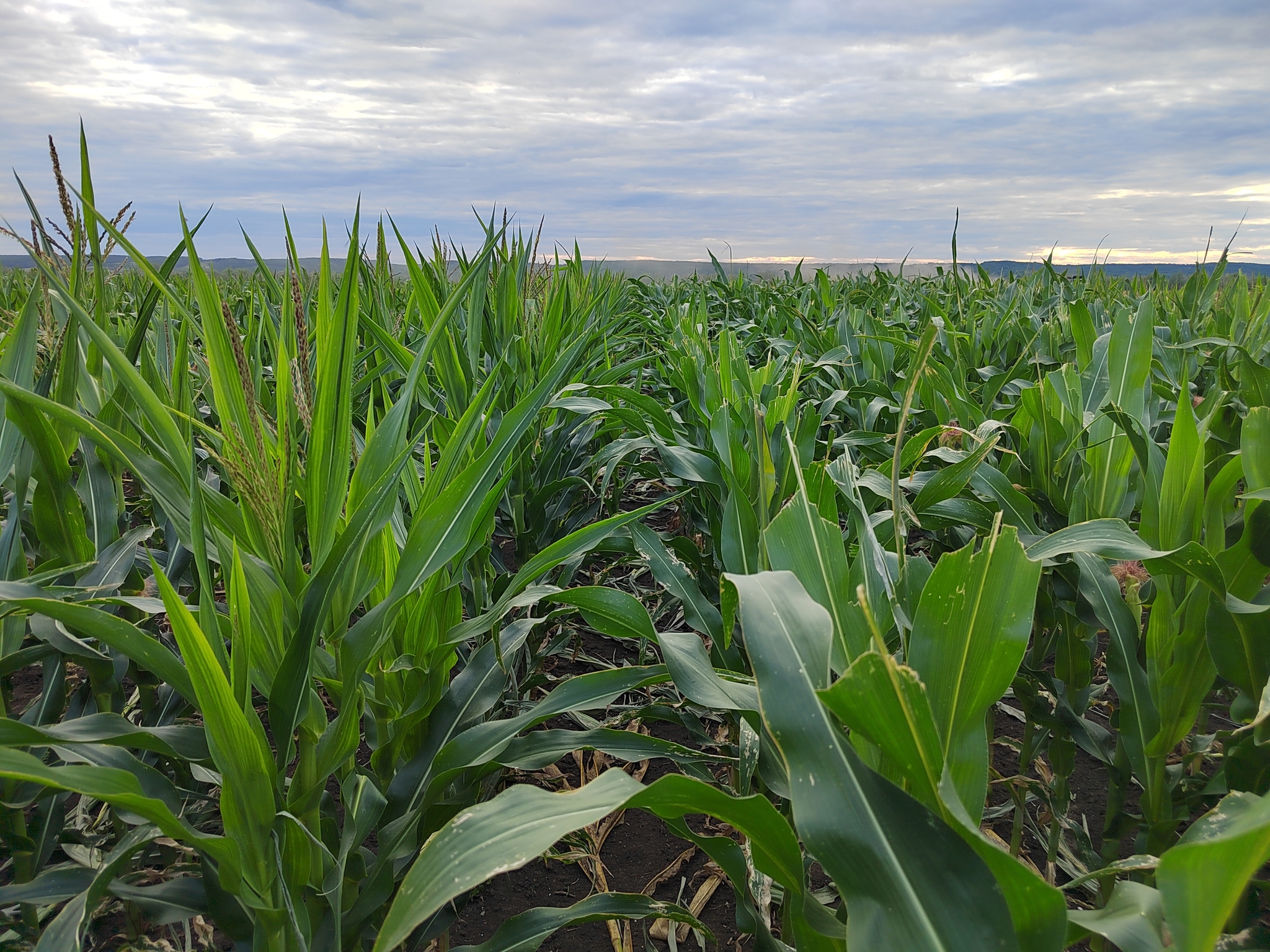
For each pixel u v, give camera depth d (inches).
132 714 90.2
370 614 51.4
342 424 49.6
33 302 61.2
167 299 62.4
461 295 56.8
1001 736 109.6
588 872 90.2
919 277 394.3
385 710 61.1
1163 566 57.9
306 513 53.3
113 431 49.2
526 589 68.1
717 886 87.4
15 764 33.0
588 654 136.1
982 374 162.4
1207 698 77.9
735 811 35.9
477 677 66.2
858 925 29.5
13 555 59.7
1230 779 57.9
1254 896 51.9
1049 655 102.7
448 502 53.7
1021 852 91.0
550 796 35.1
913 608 51.8
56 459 59.9
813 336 205.8
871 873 30.4
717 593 101.7
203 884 50.4
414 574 52.7
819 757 33.5
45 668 64.7
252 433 49.8
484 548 89.0
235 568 43.0
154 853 70.6
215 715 39.2
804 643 36.6
